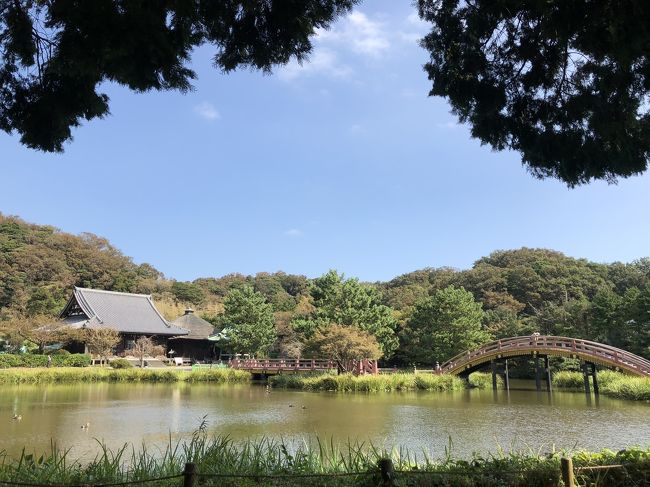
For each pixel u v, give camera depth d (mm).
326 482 5254
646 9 4488
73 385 33250
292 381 33969
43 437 14742
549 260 69125
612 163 6484
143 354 47844
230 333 46250
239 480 5379
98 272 78688
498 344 33406
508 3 5500
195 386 34406
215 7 5148
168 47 4926
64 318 51781
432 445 13938
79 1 4395
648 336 36500
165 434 15477
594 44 5125
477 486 5352
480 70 6297
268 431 16156
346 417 19484
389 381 32000
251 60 5676
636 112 6098
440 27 6340
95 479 5699
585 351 29094
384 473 4836
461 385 33781
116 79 5223
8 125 5633
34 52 5188
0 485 4891
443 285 70250
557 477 5328
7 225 78000
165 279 96875
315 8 5332
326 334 35281
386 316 43188
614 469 5562
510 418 19438
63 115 5531
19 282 65125
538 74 6293
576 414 20672
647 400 25172
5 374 33156
